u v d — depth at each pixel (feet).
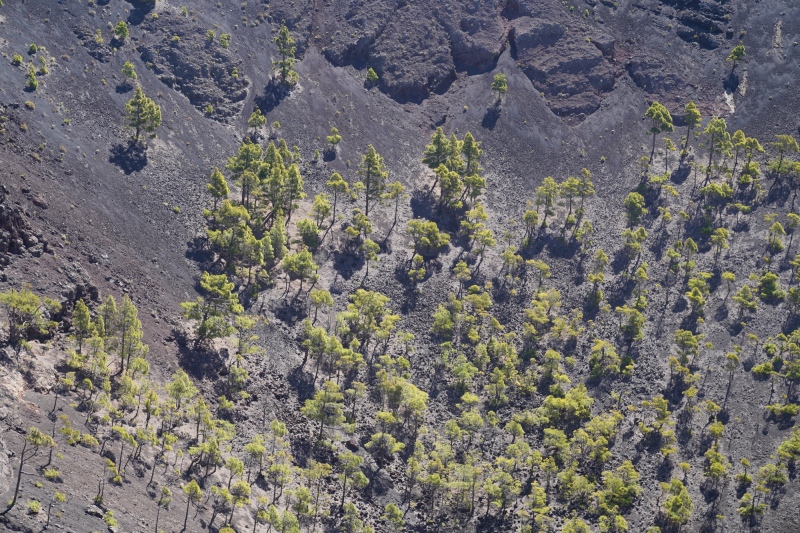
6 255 609.83
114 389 582.35
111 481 505.25
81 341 590.96
